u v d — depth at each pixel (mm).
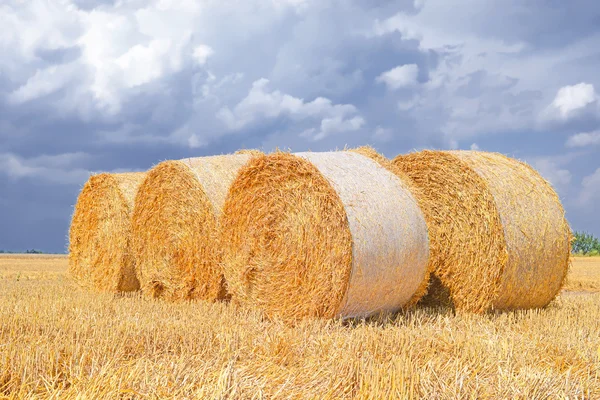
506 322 10172
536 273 11266
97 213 15352
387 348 7426
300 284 10055
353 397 5527
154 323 8609
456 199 11391
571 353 7418
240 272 11047
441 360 6875
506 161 11906
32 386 5672
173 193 12719
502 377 6191
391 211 10094
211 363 6520
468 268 11180
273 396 5398
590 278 22797
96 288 15328
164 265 12945
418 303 12055
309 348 7469
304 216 10031
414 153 12109
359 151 12320
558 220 11594
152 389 5469
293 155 10383
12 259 46938
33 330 8109
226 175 12586
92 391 5285
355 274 9562
